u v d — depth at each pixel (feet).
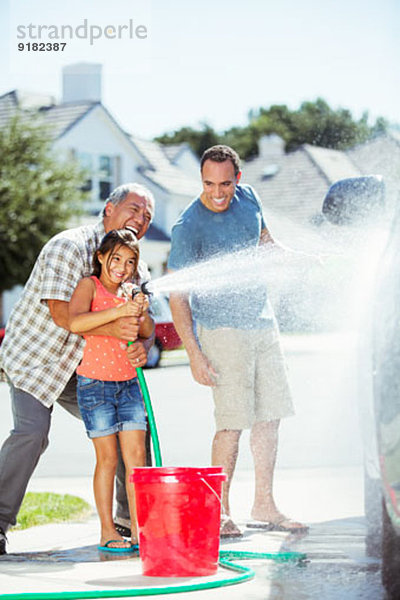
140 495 12.89
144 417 15.11
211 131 195.21
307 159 129.59
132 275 14.96
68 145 106.63
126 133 113.70
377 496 12.71
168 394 46.96
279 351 16.72
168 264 16.53
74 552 15.31
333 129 126.93
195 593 12.08
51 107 110.42
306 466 23.58
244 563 13.79
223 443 16.39
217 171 16.01
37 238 85.15
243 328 16.31
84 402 14.92
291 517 17.20
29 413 15.06
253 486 21.98
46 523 18.65
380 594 11.64
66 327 15.05
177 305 16.40
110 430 14.83
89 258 15.60
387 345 10.68
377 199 15.28
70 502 20.67
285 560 13.85
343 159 127.13
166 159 124.57
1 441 31.68
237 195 16.72
